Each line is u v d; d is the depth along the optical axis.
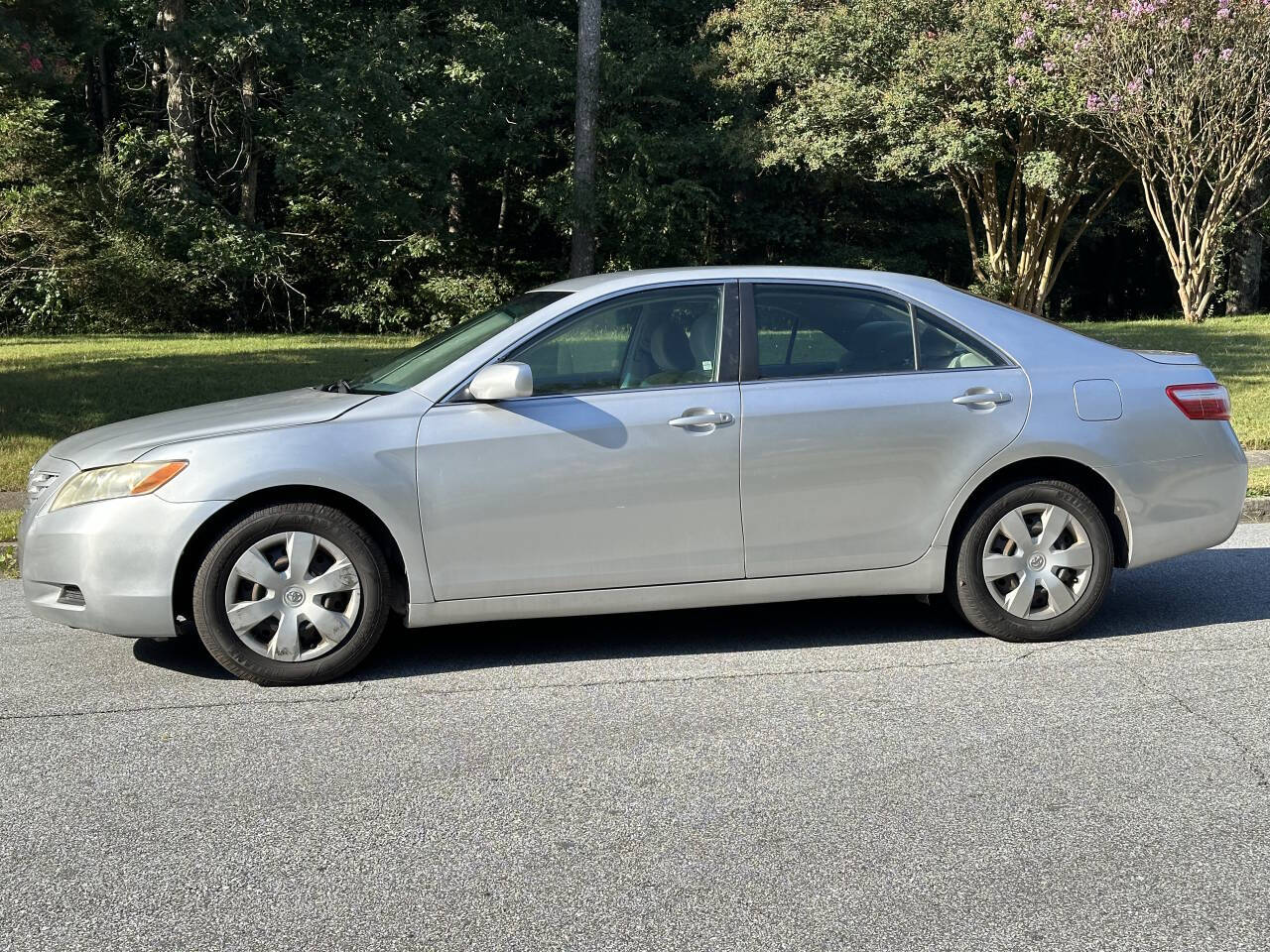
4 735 4.49
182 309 26.62
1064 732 4.42
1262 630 5.79
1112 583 6.85
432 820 3.71
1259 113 23.12
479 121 27.91
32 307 24.81
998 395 5.48
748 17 26.14
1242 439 10.91
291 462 4.91
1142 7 21.88
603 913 3.14
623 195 26.98
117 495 4.91
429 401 5.11
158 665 5.35
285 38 25.17
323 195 29.00
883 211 35.03
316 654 5.03
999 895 3.21
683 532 5.22
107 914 3.16
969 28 23.70
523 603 5.15
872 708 4.70
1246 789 3.89
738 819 3.70
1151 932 3.02
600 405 5.16
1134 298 42.34
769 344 5.39
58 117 24.25
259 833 3.63
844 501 5.34
